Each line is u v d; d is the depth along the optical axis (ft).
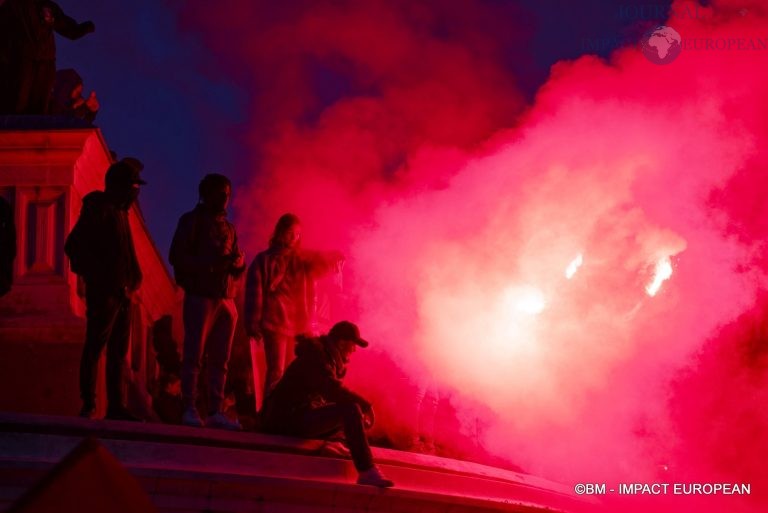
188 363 38.34
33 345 43.73
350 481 35.24
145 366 52.39
